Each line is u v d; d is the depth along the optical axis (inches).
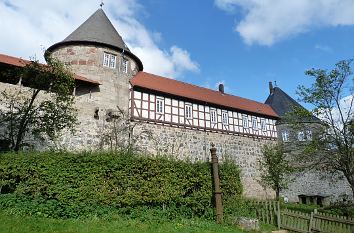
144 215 498.0
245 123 1270.9
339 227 490.9
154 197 517.7
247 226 527.8
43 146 784.3
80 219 450.6
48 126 686.5
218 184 559.8
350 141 717.9
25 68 661.3
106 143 908.0
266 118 1355.8
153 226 460.8
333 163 754.2
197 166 573.3
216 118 1189.1
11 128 671.1
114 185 498.3
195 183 561.0
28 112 701.3
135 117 990.4
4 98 757.9
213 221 539.2
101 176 492.7
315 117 787.4
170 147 1031.6
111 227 427.8
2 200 432.1
